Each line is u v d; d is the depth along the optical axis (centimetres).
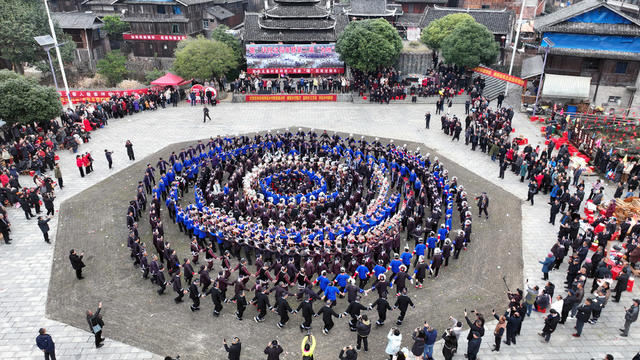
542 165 3625
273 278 2436
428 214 3331
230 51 6719
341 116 5503
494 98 6044
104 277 2619
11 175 3512
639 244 2559
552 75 5362
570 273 2434
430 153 4422
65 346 2100
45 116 4456
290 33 6894
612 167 3728
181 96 6209
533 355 2039
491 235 3055
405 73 7338
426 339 1911
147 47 8350
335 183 3672
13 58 6881
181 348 2103
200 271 2367
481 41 5862
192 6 8250
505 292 2484
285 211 3081
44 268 2688
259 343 2139
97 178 3888
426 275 2648
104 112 5181
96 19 8638
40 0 7144
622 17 5056
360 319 1997
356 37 6034
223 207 3148
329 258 2619
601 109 5119
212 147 4112
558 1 10169
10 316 2289
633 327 2211
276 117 5469
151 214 2911
